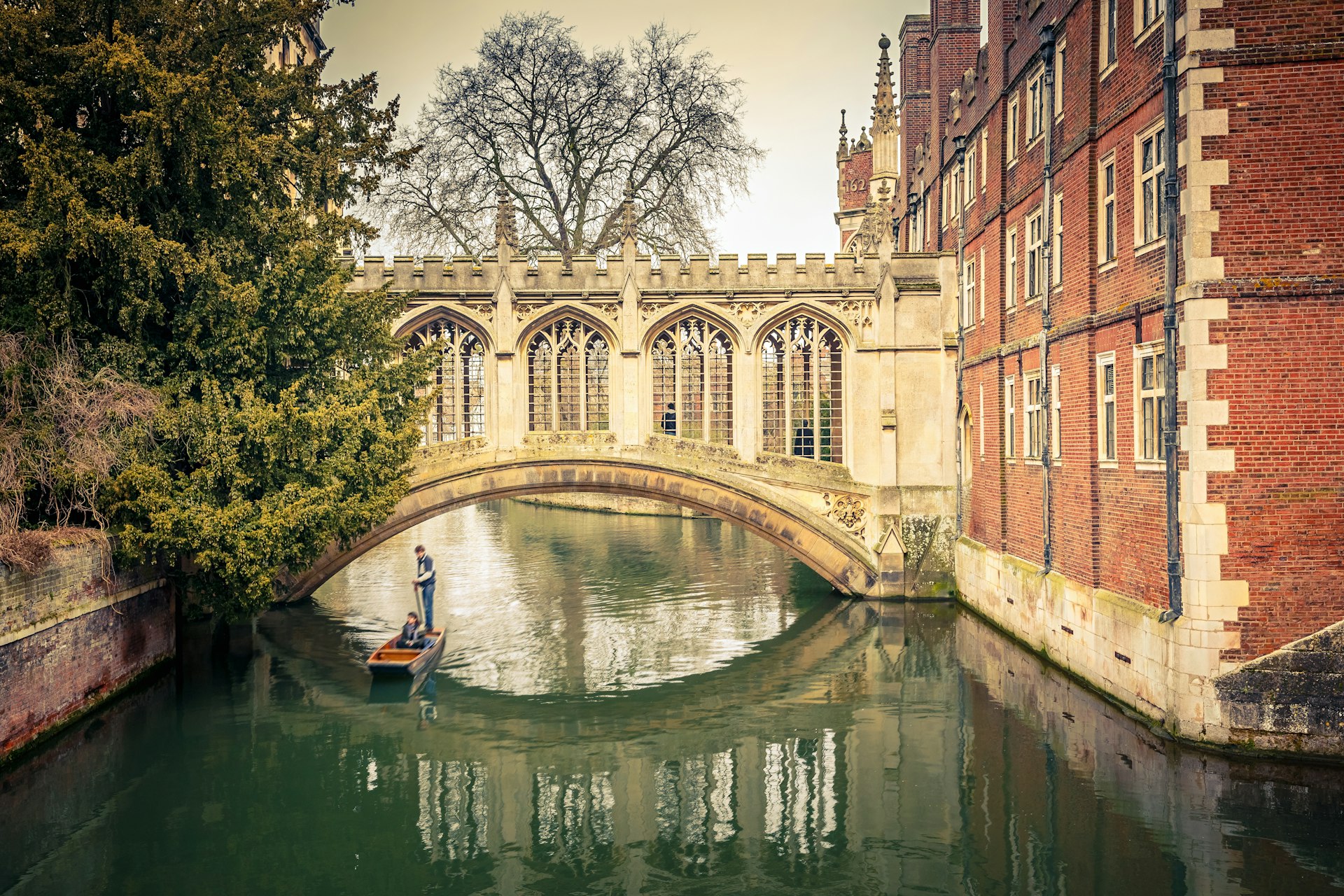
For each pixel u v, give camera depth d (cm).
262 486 1709
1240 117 1260
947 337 2519
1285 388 1255
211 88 1616
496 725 1647
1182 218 1301
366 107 1975
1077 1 1678
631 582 3016
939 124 2838
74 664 1474
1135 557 1458
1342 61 1241
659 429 2550
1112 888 998
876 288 2516
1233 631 1261
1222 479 1262
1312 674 1244
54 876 1085
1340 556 1250
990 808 1224
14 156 1555
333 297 1803
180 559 1823
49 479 1491
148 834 1209
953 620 2319
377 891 1062
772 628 2336
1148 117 1409
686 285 2505
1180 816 1134
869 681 1853
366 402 1834
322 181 1861
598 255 3434
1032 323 1944
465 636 2298
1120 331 1509
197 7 1717
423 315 2448
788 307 2519
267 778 1404
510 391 2466
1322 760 1241
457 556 3644
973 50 2830
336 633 2314
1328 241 1252
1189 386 1271
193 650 2139
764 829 1212
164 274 1620
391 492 1903
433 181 3441
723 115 3447
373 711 1719
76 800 1311
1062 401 1756
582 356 2505
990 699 1694
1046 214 1828
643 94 3428
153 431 1598
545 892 1059
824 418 2606
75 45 1555
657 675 1955
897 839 1162
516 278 2470
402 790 1362
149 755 1488
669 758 1483
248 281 1666
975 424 2370
